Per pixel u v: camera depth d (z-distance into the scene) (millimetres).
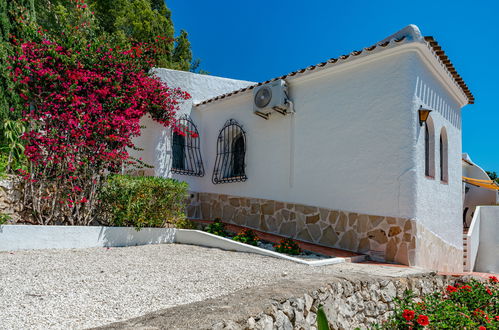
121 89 8914
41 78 7902
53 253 6617
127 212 8055
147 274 5414
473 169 21500
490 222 13695
